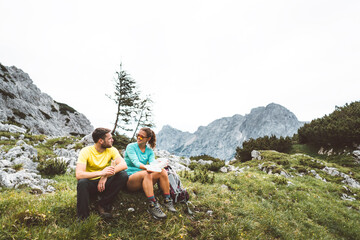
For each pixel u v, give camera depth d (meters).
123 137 20.23
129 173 4.05
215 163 16.59
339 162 18.70
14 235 2.53
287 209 7.88
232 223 4.15
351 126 19.75
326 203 9.52
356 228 7.49
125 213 3.63
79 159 3.30
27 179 7.05
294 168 15.32
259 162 17.08
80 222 3.00
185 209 4.35
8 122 28.12
